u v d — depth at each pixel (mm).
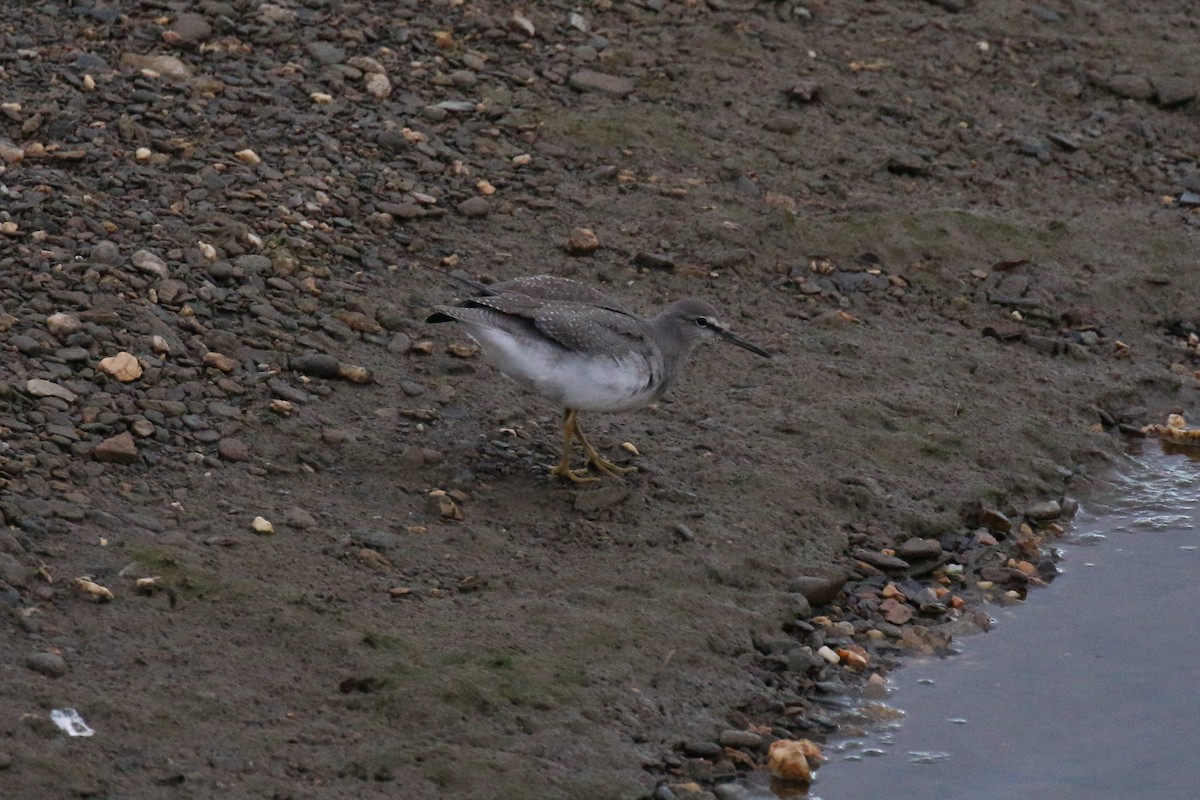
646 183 16891
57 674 9211
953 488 13281
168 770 8727
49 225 13844
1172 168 18938
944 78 19906
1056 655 11594
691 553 11664
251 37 17656
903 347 15172
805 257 16266
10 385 11758
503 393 13430
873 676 11109
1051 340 15539
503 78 18047
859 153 18188
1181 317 16516
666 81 18703
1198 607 12250
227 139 15820
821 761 10156
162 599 10070
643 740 9766
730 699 10375
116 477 11242
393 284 14492
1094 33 21406
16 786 8398
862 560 12289
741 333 14984
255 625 10000
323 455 12078
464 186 16188
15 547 10133
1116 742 10602
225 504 11219
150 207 14516
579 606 10828
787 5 20703
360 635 10062
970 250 16766
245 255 14195
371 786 8898
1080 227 17531
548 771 9227
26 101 15672
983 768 10258
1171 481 14141
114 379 12227
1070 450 14234
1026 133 19172
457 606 10617
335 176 15719
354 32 18094
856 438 13594
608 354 11688
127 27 17281
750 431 13508
